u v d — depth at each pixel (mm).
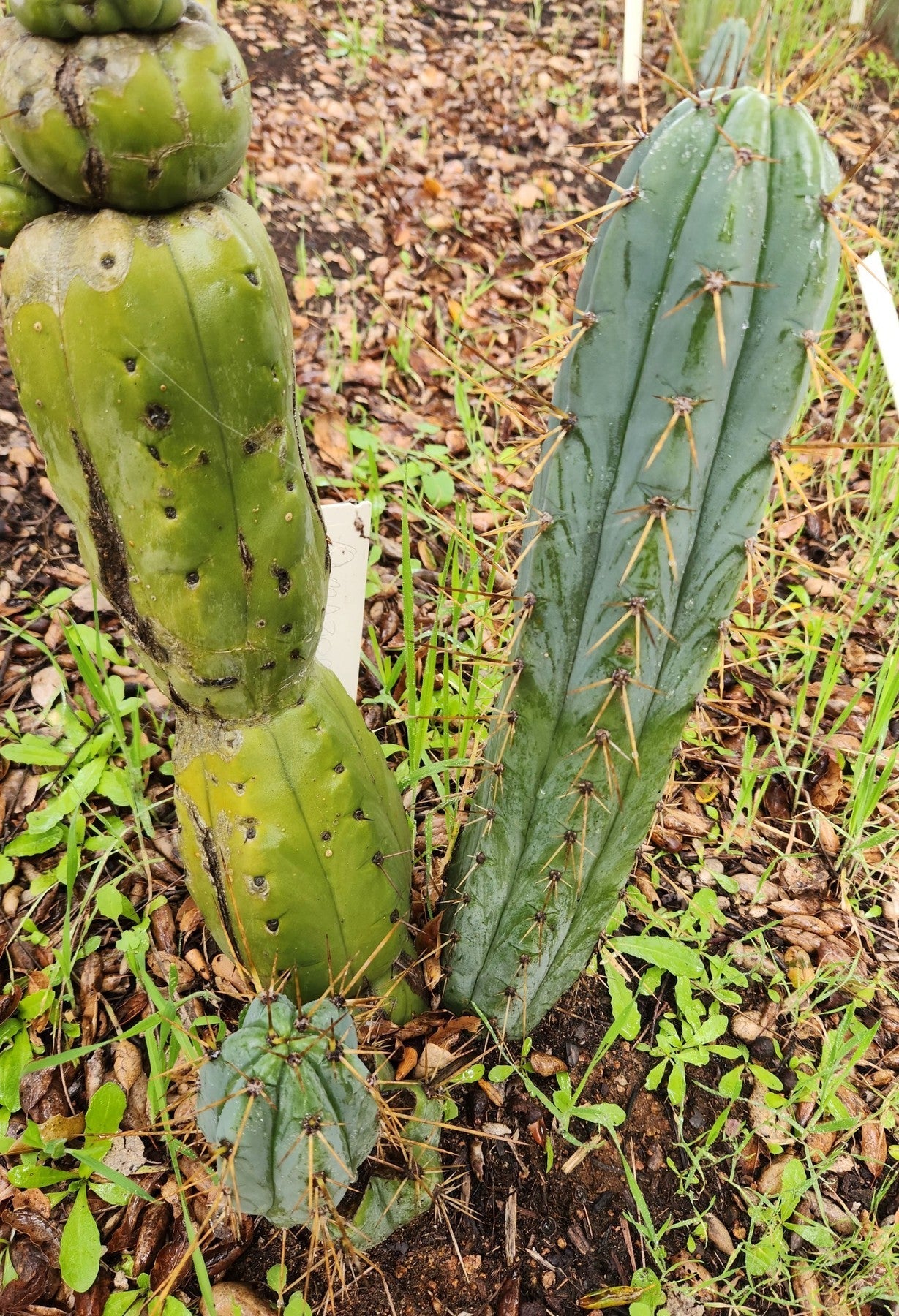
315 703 1106
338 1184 1064
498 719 1168
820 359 870
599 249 871
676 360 832
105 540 935
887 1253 1378
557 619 1012
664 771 1138
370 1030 1226
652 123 3771
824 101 3750
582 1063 1535
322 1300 1288
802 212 799
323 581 1063
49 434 882
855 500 2600
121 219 787
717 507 931
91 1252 1254
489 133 3832
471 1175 1405
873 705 2162
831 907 1833
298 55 3887
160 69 723
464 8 4570
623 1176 1442
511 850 1202
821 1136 1521
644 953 1615
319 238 3158
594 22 4633
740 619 2098
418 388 2789
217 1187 1106
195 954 1594
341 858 1140
